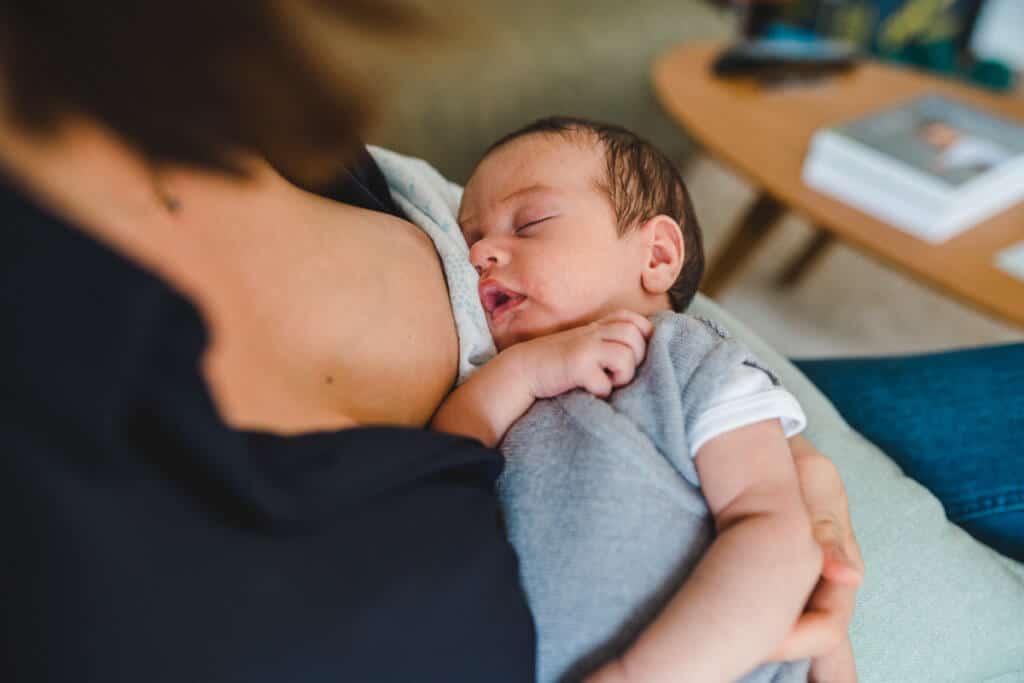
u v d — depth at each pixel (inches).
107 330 8.9
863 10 106.0
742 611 17.3
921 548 24.6
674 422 19.7
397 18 11.6
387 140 56.6
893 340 67.7
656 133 80.6
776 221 61.9
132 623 10.5
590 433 19.8
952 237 45.5
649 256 26.5
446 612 14.1
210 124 10.5
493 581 15.5
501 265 24.8
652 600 18.4
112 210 11.1
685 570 18.8
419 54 12.0
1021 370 31.6
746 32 102.5
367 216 21.5
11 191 8.5
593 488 19.0
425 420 21.6
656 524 19.0
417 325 20.6
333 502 12.9
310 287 16.9
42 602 10.0
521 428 21.3
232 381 13.1
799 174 50.6
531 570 18.8
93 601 10.1
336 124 12.5
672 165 30.0
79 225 8.8
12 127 9.6
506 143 28.3
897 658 22.6
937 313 70.7
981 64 106.1
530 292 24.6
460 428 21.3
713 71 62.2
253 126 11.2
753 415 19.7
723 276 66.1
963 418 30.5
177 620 10.9
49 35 9.1
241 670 11.5
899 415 31.1
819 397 29.7
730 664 17.2
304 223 17.7
